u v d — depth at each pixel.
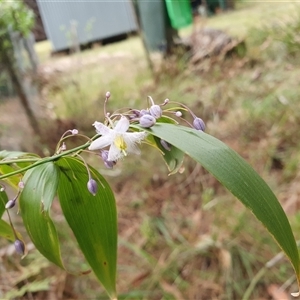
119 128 0.09
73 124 0.48
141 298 0.25
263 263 0.26
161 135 0.08
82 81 0.65
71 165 0.11
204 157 0.08
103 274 0.12
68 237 0.29
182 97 0.51
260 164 0.37
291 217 0.29
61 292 0.26
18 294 0.25
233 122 0.43
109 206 0.11
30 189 0.10
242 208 0.30
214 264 0.27
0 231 0.13
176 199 0.34
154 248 0.29
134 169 0.39
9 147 0.44
